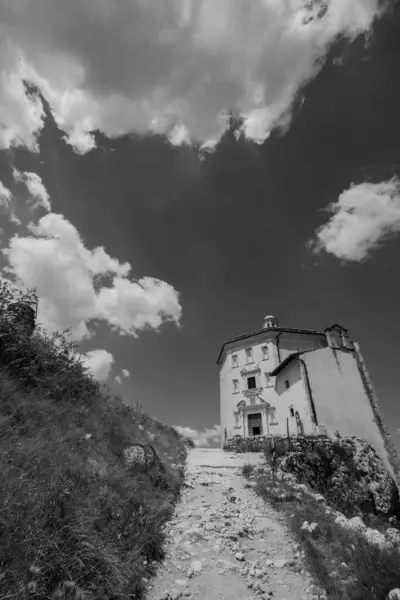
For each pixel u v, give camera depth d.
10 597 3.41
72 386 9.62
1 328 8.20
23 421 6.64
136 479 7.78
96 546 4.63
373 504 15.23
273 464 14.23
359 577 5.46
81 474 6.06
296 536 7.12
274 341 36.47
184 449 17.33
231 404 37.00
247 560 6.16
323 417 20.44
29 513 4.27
